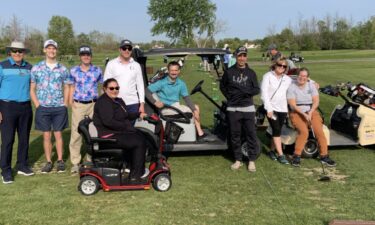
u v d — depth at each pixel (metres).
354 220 3.95
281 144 6.26
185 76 20.30
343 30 76.06
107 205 4.52
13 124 5.29
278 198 4.69
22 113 5.37
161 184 4.89
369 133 6.53
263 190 4.95
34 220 4.16
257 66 31.05
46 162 6.14
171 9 54.66
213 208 4.41
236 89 5.52
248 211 4.33
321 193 4.85
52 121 5.66
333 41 74.94
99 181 4.84
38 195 4.82
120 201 4.62
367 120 6.52
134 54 6.09
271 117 5.91
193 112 6.22
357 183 5.18
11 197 4.77
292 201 4.60
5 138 5.24
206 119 9.00
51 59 5.48
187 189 4.98
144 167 4.93
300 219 4.14
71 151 5.74
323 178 5.25
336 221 3.67
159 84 6.13
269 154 6.46
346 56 46.59
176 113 6.09
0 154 5.57
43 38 66.50
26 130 5.50
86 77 5.66
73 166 5.70
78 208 4.44
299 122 5.96
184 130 6.08
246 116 5.56
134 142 4.77
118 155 4.81
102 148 4.78
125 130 4.76
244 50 5.43
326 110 10.10
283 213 4.28
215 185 5.12
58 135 5.69
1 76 5.20
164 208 4.41
